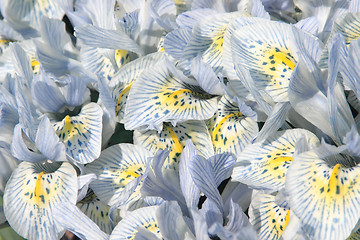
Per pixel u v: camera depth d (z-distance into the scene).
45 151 0.34
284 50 0.33
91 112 0.35
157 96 0.34
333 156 0.32
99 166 0.34
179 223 0.32
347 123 0.32
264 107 0.32
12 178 0.34
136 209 0.33
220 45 0.35
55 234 0.33
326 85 0.32
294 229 0.32
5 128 0.35
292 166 0.31
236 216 0.32
